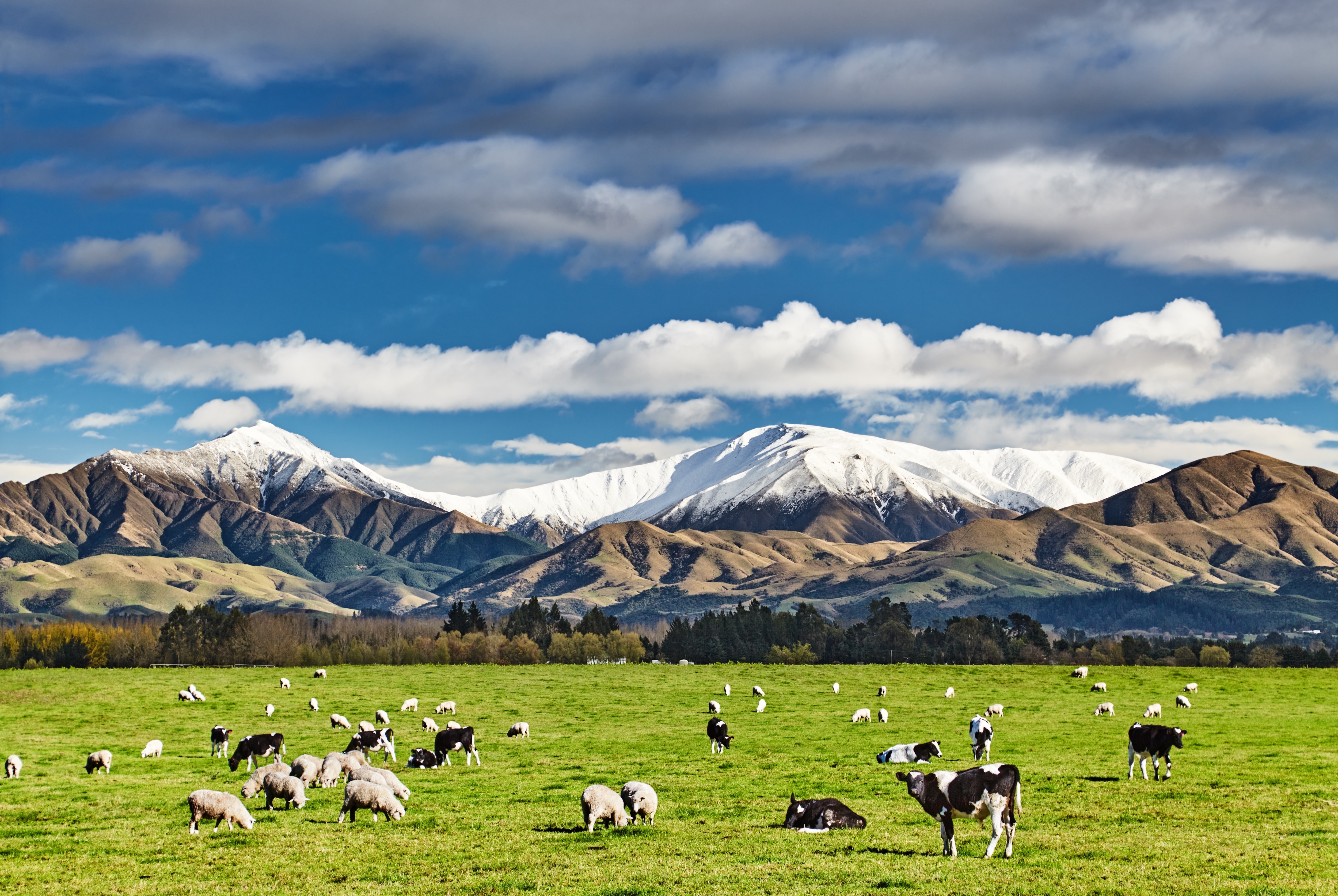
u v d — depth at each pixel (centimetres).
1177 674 9612
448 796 3994
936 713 7188
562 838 3166
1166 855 2764
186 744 5922
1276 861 2672
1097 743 5350
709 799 3850
